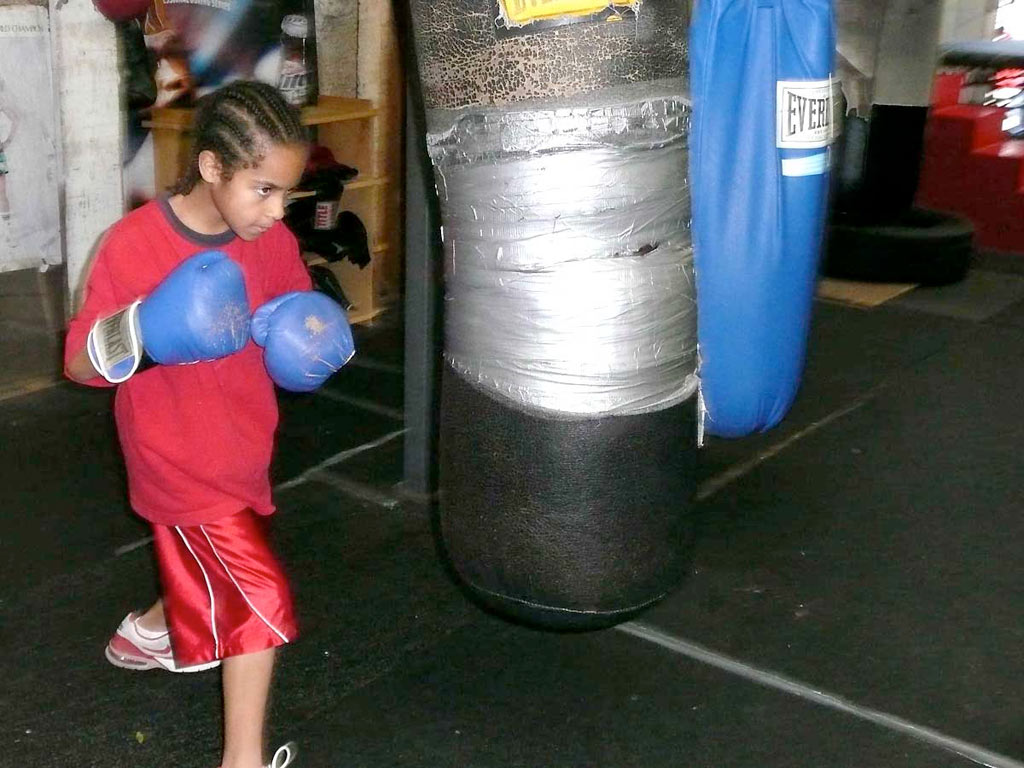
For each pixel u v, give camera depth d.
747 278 2.58
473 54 1.94
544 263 1.96
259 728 2.17
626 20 1.90
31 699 2.55
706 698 2.60
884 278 6.10
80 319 2.02
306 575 3.12
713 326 2.62
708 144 2.51
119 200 4.48
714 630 2.88
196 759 2.36
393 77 5.18
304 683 2.63
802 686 2.64
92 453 3.91
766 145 2.52
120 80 4.37
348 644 2.80
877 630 2.88
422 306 3.39
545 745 2.42
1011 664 2.72
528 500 2.06
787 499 3.62
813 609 2.97
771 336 2.65
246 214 1.94
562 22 1.88
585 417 2.00
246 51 4.62
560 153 1.92
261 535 2.17
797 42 2.50
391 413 4.31
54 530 3.37
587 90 1.90
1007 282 6.22
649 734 2.47
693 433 2.19
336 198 4.93
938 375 4.79
